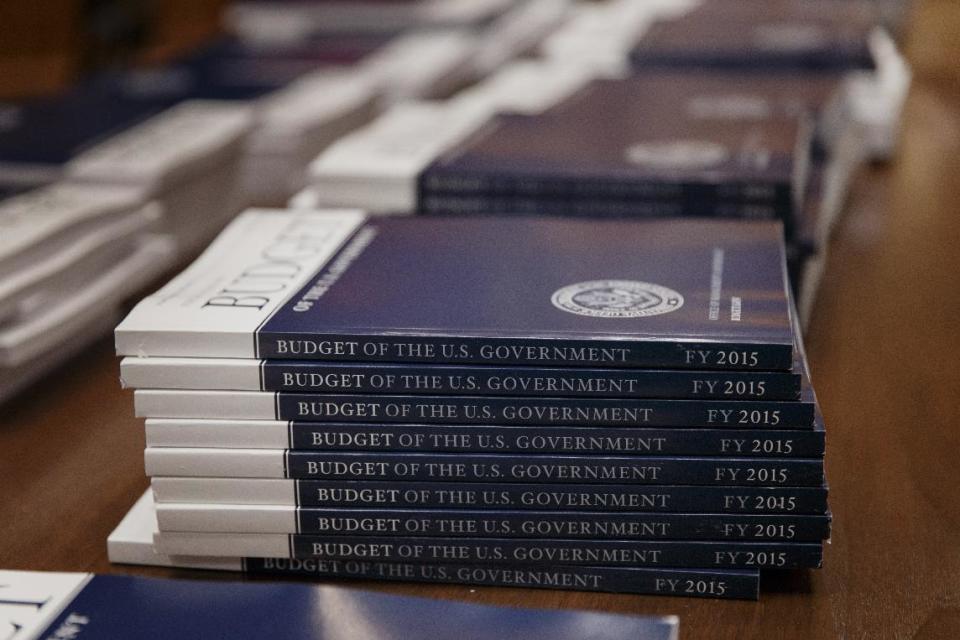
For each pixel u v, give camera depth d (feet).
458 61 5.83
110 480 2.41
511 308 2.02
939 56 6.63
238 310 2.03
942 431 2.49
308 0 6.89
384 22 6.72
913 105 5.65
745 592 1.94
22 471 2.46
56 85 6.83
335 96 4.63
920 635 1.84
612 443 1.91
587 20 6.16
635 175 2.92
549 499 1.94
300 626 1.76
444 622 1.76
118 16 8.13
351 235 2.50
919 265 3.48
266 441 1.95
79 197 3.22
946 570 2.01
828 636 1.84
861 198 4.21
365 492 1.96
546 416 1.91
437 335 1.90
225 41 6.17
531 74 4.84
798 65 4.80
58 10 7.04
